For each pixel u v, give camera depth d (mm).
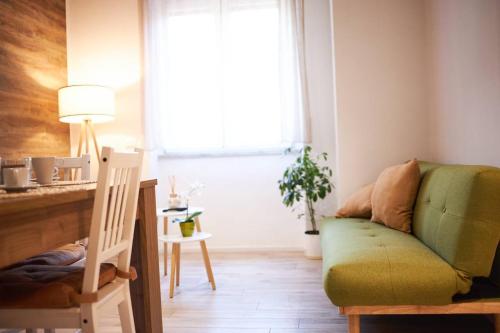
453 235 1584
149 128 3695
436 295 1533
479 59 2113
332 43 3367
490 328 1930
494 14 1920
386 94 3197
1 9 2939
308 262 3408
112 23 3740
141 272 1862
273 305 2422
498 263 1520
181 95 3908
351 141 3234
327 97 3730
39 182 1600
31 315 1229
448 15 2592
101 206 1202
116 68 3730
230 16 3846
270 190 3908
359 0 3219
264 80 3820
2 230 1008
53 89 3543
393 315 2154
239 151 3910
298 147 3768
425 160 3148
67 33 3770
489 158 2008
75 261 1851
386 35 3193
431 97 3037
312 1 3732
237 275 3088
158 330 1929
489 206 1500
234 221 3949
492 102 1962
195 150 3949
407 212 2324
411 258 1634
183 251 3961
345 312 1623
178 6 3893
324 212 3748
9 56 3012
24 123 3166
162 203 3998
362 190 2953
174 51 3910
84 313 1205
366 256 1675
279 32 3686
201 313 2328
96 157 3613
